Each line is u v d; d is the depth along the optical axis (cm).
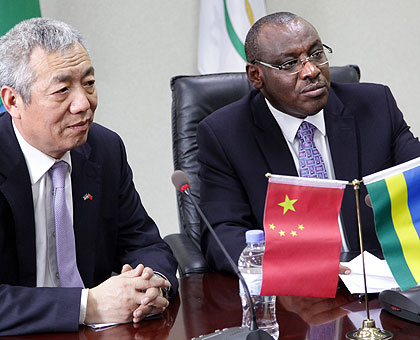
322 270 150
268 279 148
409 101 418
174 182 171
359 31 410
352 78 275
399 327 151
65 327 162
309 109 224
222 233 218
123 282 169
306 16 406
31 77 175
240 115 240
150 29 399
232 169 234
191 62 404
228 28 378
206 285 195
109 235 210
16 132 193
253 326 140
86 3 389
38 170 192
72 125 180
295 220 150
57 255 193
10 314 163
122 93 401
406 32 412
